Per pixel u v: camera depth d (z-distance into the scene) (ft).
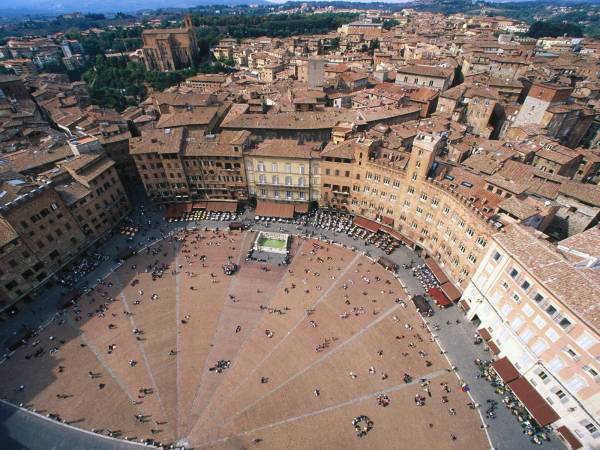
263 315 261.85
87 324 254.68
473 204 249.34
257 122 388.57
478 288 236.84
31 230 257.34
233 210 353.92
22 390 216.13
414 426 197.26
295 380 221.46
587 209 252.62
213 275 293.02
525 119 393.29
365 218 336.49
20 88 547.49
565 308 172.86
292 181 334.85
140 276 291.79
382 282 283.79
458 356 229.86
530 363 198.80
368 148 298.76
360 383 218.38
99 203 313.73
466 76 567.59
